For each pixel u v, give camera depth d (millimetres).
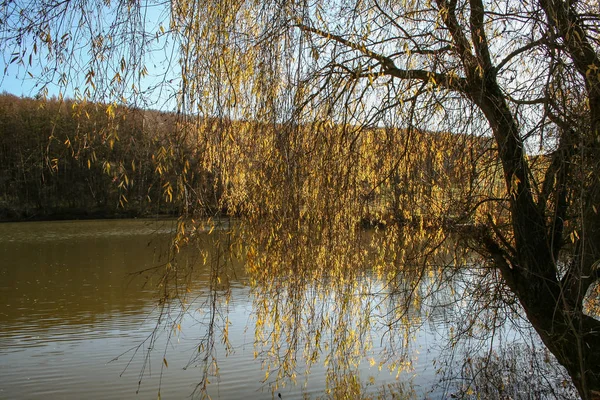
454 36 3891
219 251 3801
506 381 5500
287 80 3977
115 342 8023
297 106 3994
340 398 5043
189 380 6418
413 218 4438
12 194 25344
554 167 3865
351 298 4562
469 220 4562
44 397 6035
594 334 4180
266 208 4188
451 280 4863
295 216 4113
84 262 16391
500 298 5016
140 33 3363
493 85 4039
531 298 4469
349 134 4246
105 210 29547
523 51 4129
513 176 3684
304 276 4285
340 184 4191
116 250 19266
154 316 9398
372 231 4637
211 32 3590
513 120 3971
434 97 3893
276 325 4633
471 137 4035
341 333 4598
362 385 5797
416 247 4562
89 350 7672
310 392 5859
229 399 5809
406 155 4113
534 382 5441
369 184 4418
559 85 3428
